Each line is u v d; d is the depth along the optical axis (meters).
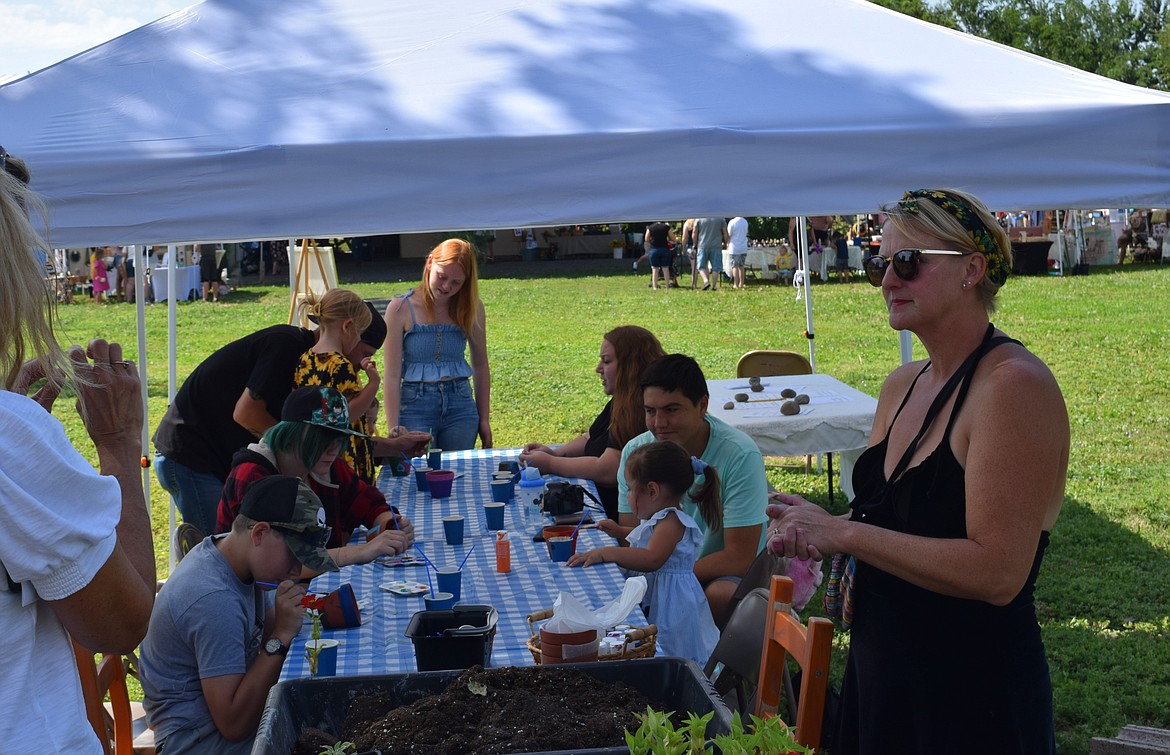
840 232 23.38
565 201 3.34
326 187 3.28
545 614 2.52
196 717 2.56
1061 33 47.62
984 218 1.89
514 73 3.80
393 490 4.54
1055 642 4.71
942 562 1.77
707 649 3.10
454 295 5.34
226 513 3.32
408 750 1.60
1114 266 22.25
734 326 15.52
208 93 3.63
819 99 3.56
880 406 2.19
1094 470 7.70
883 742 1.92
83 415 1.34
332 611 2.78
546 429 9.54
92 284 20.58
